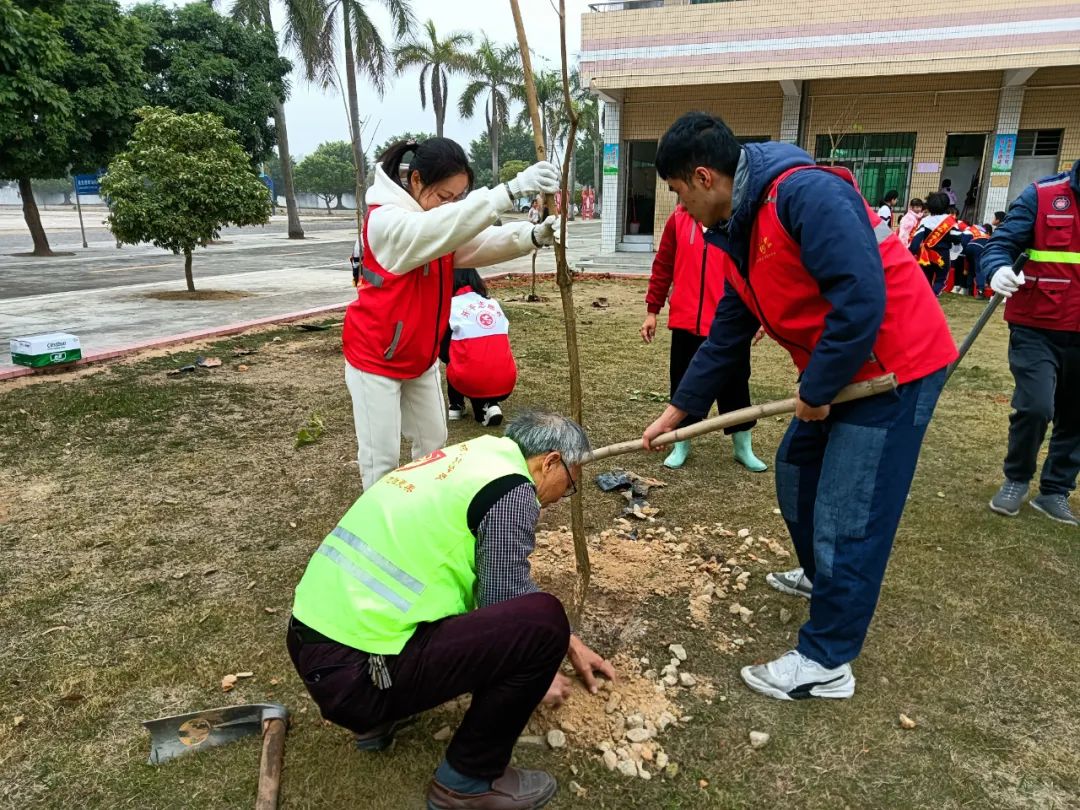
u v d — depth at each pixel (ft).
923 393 7.48
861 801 7.06
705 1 57.00
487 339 16.61
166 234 34.09
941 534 12.30
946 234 38.19
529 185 8.10
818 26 50.44
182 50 73.77
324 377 21.33
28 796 6.96
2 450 15.28
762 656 9.17
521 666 6.21
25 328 26.84
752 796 7.11
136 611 9.87
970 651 9.25
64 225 117.80
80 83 57.57
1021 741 7.81
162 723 7.48
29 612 9.81
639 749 7.59
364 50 79.71
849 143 55.72
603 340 27.27
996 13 46.98
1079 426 12.55
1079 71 49.42
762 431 17.67
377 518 6.40
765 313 7.82
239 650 9.08
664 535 12.15
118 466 14.69
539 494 7.09
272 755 7.29
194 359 22.84
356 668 6.05
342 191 211.61
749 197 7.17
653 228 62.28
